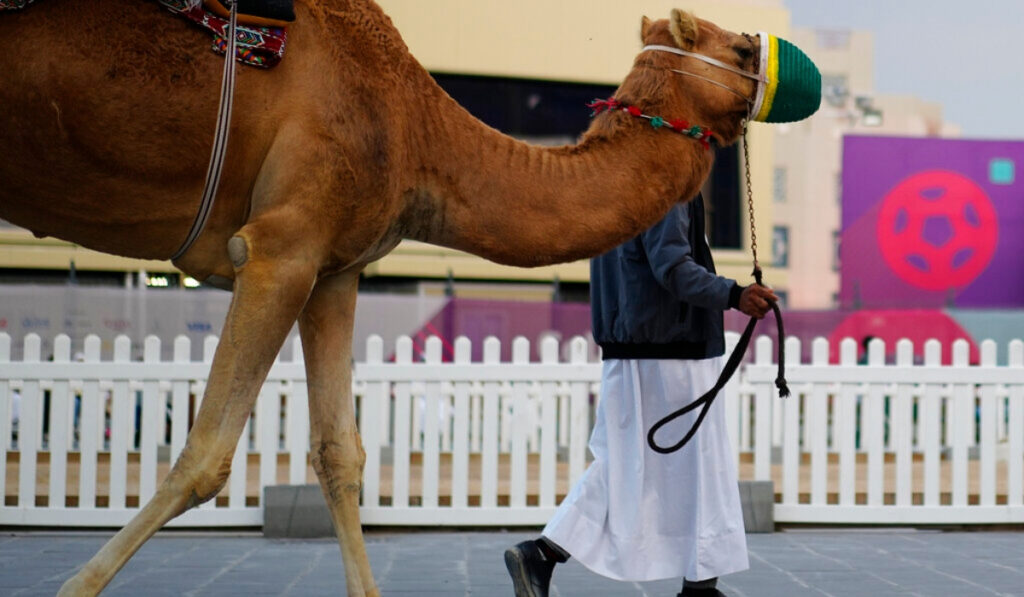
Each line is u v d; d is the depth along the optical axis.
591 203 4.28
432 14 20.78
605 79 21.33
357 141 3.96
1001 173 19.73
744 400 12.36
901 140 19.77
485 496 8.35
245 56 3.85
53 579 6.04
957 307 19.64
